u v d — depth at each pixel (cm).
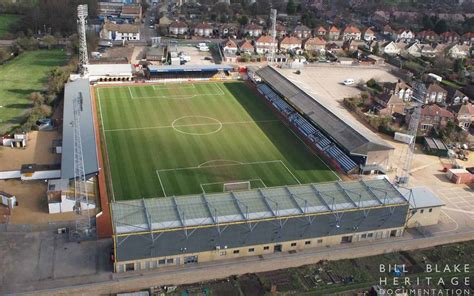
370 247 8219
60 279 7106
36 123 12319
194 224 7450
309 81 17750
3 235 8012
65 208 8812
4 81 15962
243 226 7650
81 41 16338
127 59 18762
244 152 11488
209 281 7444
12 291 6819
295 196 8394
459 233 8769
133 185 9744
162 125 12825
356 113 14625
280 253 7981
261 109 14388
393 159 11719
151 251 7331
